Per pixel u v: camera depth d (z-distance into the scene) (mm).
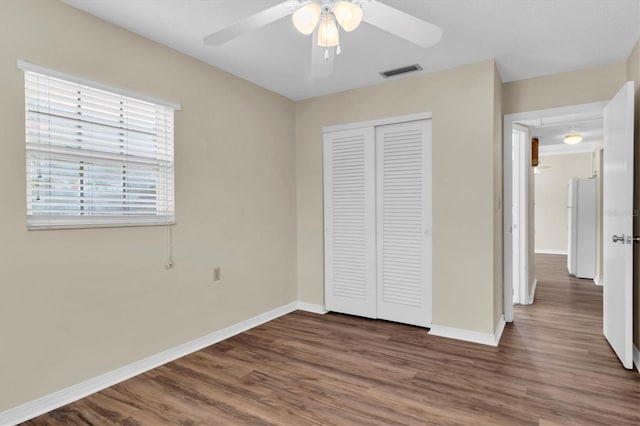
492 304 2912
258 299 3482
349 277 3730
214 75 3020
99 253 2264
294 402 2088
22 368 1930
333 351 2818
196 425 1873
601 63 2957
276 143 3715
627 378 2334
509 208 3457
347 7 1520
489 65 2891
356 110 3592
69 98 2129
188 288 2816
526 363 2570
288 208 3893
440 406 2029
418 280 3340
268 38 2527
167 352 2656
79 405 2062
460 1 2064
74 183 2170
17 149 1914
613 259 2727
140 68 2473
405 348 2863
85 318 2195
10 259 1889
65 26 2090
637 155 2588
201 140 2908
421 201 3293
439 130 3131
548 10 2162
